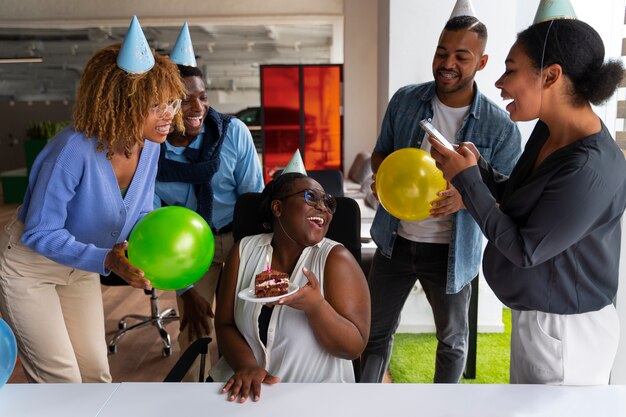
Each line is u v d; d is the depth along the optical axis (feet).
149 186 5.74
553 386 4.00
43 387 4.06
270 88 19.89
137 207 5.61
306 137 20.25
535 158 4.15
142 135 4.89
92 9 24.57
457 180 3.87
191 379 5.44
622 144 6.11
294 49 35.24
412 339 10.46
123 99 4.71
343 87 21.59
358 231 5.61
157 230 4.07
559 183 3.50
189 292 6.78
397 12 10.62
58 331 5.53
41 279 5.41
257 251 4.97
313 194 4.66
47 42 32.37
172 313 11.64
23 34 31.22
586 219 3.49
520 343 4.29
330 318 4.26
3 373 3.84
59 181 4.85
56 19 24.68
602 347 3.98
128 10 24.50
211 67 37.63
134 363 9.86
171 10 24.36
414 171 5.05
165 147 6.84
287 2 23.88
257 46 34.88
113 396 3.92
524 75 3.70
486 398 3.82
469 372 8.68
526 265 3.66
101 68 4.73
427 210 5.16
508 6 10.00
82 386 4.07
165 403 3.83
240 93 39.24
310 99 20.01
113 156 5.16
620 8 6.31
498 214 3.75
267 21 24.12
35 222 4.85
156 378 9.33
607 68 3.56
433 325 10.76
